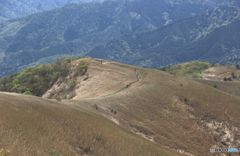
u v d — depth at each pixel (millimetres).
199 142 79500
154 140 69625
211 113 92938
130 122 72625
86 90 113625
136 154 42125
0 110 36656
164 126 79062
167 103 91750
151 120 78562
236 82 190750
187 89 104438
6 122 33656
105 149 39312
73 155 33406
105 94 98250
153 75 117750
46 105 46250
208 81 181500
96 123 47375
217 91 108875
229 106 98625
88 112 57062
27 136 32375
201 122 88375
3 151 24500
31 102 44812
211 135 84438
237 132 88125
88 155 36344
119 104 79125
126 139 46000
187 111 90750
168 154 49781
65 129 39125
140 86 100500
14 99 43562
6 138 29797
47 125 37688
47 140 33594
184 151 71500
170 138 74375
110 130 46812
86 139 39188
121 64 141625
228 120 91938
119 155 39656
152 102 88750
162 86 103062
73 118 44500
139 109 81750
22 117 36875
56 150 32281
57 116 42562
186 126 83812
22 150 28609
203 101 98188
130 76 118000
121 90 99375
